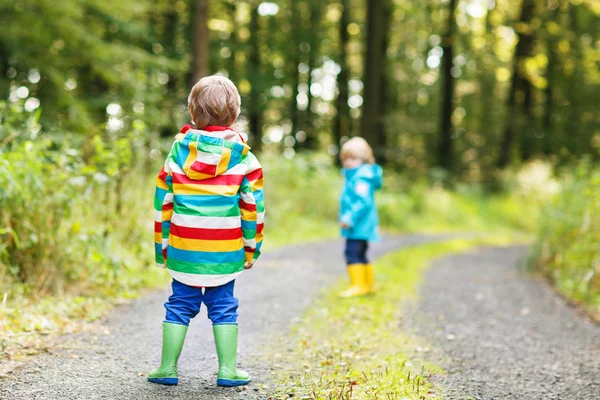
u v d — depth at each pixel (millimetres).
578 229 6473
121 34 13469
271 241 8578
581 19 20109
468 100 23375
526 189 18828
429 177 18875
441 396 2865
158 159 6930
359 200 5066
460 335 4125
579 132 21688
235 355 2887
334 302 4863
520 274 7242
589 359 3654
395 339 3863
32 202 4148
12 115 4848
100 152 4855
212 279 2758
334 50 22734
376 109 16188
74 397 2617
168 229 2811
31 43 10648
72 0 10445
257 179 2830
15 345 3174
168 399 2652
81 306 4047
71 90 11508
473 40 22672
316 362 3299
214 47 19531
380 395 2785
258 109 21328
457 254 9258
